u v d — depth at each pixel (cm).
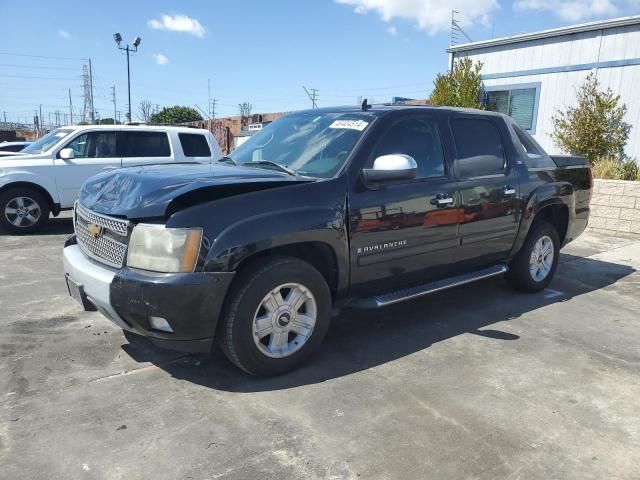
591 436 305
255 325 346
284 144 445
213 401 333
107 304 335
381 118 420
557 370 390
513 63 1456
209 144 1052
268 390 348
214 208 330
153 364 382
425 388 356
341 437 297
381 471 269
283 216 347
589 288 611
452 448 289
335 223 371
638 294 592
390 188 406
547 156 577
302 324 372
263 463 273
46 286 567
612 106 1242
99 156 953
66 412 316
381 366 388
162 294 314
